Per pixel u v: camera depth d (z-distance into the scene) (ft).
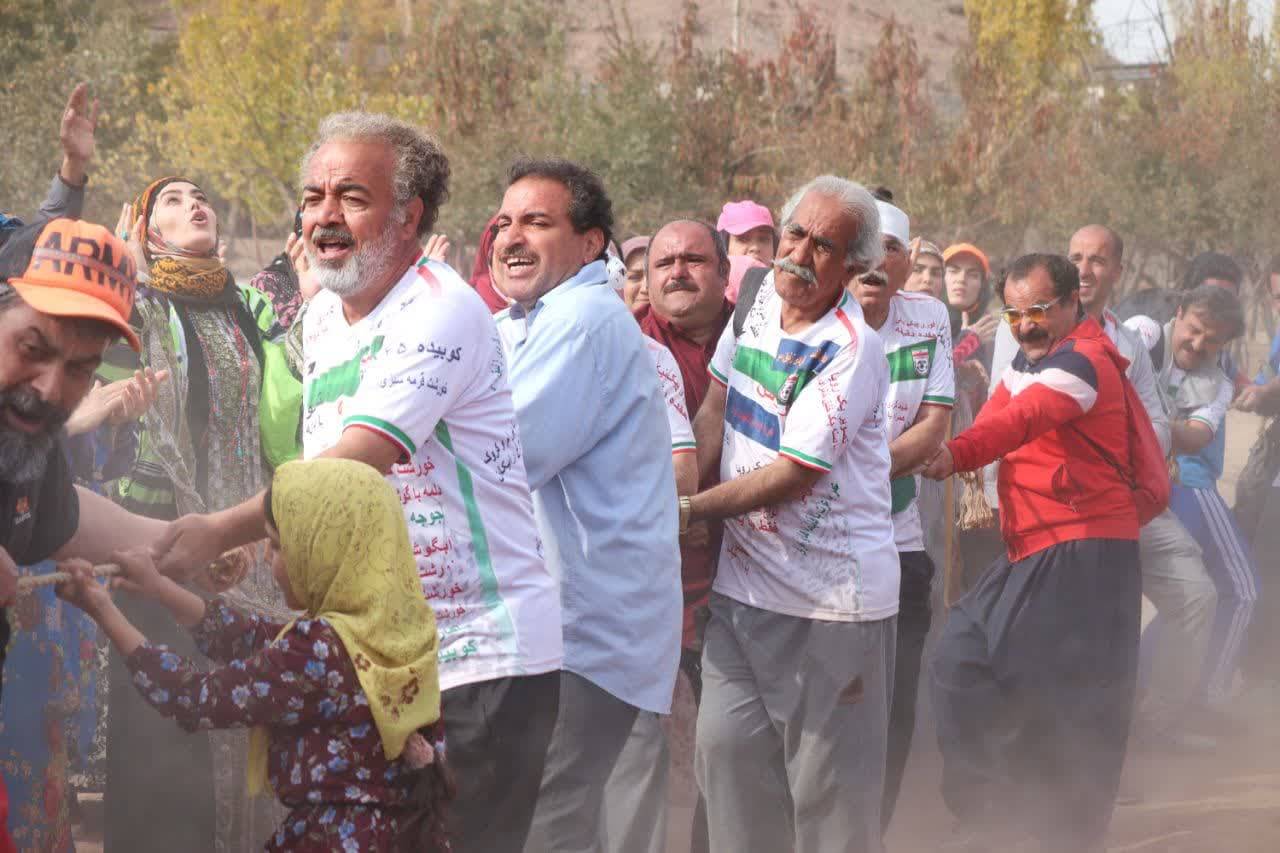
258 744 9.45
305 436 11.14
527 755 11.04
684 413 14.84
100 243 8.89
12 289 8.68
